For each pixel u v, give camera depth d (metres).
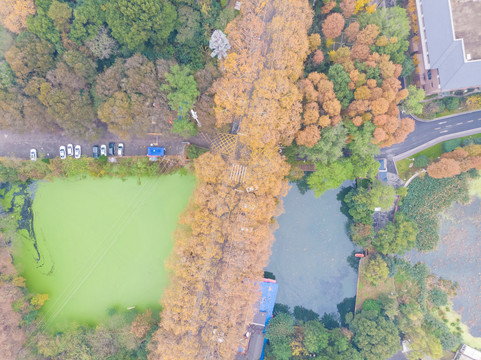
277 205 53.84
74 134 52.97
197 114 51.16
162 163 56.81
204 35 51.59
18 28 48.34
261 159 48.38
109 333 53.97
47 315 57.00
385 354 52.66
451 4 48.38
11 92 49.28
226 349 49.19
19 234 57.81
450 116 57.94
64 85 49.47
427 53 53.16
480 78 48.84
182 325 49.00
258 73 47.88
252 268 50.12
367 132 48.94
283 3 47.41
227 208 49.09
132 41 49.22
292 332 55.81
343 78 48.44
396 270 57.78
